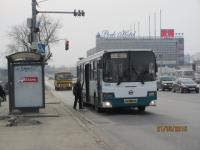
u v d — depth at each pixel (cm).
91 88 3027
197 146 1398
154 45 16588
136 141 1548
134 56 2622
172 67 15500
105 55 2608
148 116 2475
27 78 2561
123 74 2611
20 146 1388
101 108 2798
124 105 2609
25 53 2547
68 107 3275
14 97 2558
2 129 1861
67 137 1584
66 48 4738
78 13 3591
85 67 3262
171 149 1358
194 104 3419
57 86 8044
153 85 2633
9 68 2556
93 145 1394
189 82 5797
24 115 2462
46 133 1709
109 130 1886
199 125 1962
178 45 17212
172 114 2559
